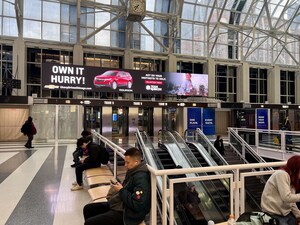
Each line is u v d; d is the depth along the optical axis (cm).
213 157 1021
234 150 1152
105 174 475
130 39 1780
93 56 1734
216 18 1991
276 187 235
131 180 237
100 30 1620
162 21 1880
